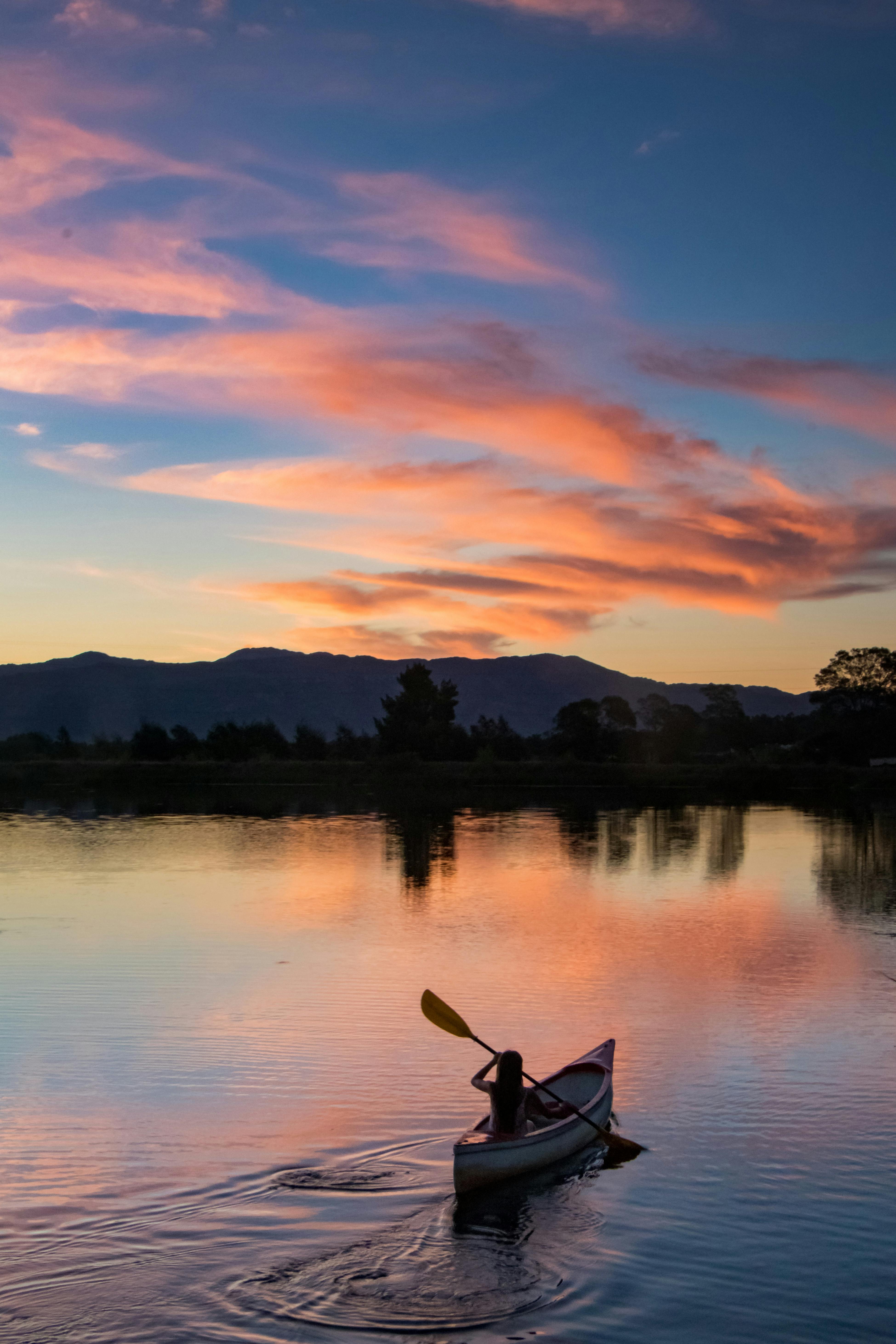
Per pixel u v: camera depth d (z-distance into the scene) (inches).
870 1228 303.1
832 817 1856.5
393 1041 479.8
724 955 674.2
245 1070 437.4
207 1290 266.4
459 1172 316.5
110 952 680.4
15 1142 357.7
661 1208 314.3
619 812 1973.4
